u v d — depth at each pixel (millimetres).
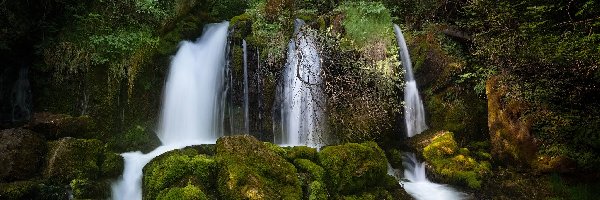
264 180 5477
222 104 8602
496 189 6824
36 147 6199
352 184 6078
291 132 8336
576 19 6113
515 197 6680
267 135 8438
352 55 8391
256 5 9836
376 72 8133
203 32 9648
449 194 6723
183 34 9266
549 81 6777
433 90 8797
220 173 5633
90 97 7969
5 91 8047
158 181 5562
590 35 5543
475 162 7227
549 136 6910
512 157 7293
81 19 8523
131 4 8844
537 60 6711
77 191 5586
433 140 7742
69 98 8016
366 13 9117
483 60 8359
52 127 6996
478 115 8547
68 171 5918
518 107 7234
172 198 5129
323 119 8117
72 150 6133
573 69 6336
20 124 7672
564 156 6730
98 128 7719
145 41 8461
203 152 6633
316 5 10320
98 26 8508
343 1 9930
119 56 8195
